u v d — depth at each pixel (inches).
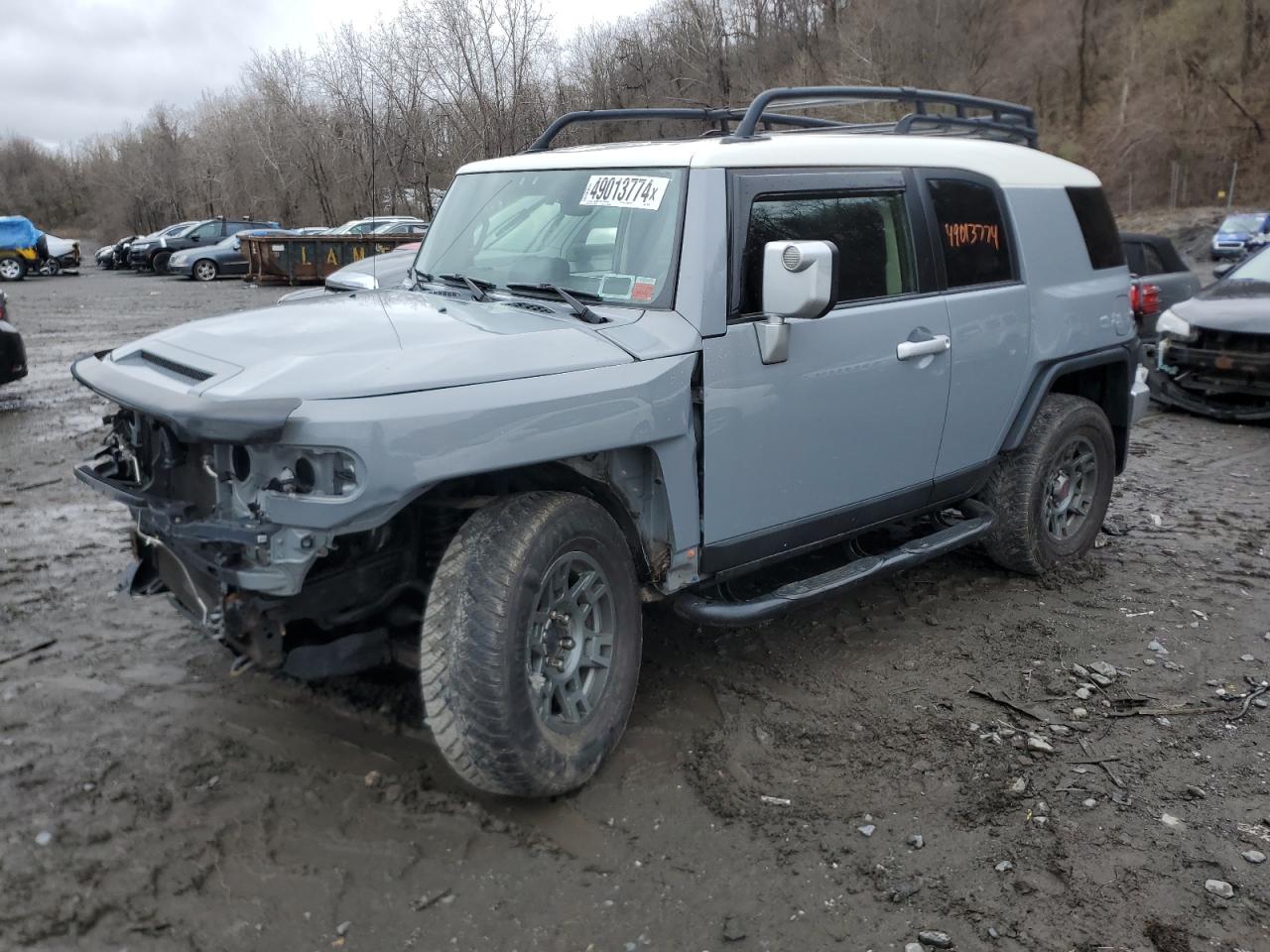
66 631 183.5
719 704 159.8
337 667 130.8
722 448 145.1
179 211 2647.6
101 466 147.1
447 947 109.3
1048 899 116.0
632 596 141.9
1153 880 119.0
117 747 144.5
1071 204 211.5
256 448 117.6
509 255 161.8
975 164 190.4
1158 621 191.6
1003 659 175.5
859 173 165.8
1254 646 181.3
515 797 134.8
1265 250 411.2
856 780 139.4
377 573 132.6
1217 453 325.4
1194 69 2373.3
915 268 174.7
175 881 117.3
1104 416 216.4
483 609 121.4
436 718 123.0
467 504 129.5
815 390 155.6
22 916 110.7
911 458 176.2
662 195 147.3
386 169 1082.7
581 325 137.1
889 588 207.3
